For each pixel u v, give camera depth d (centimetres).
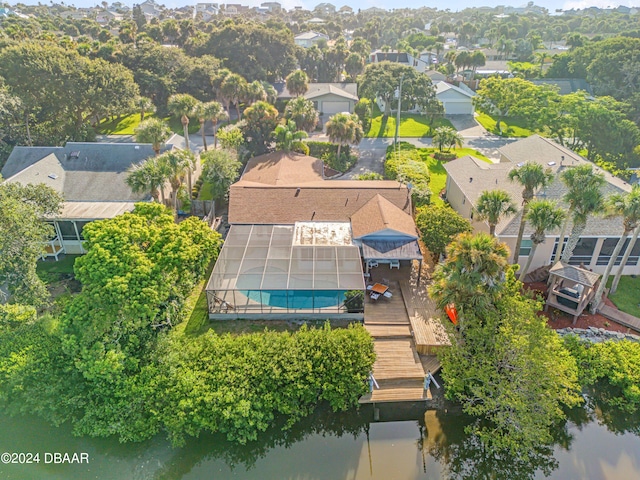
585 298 2933
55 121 6069
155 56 7688
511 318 2450
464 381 2402
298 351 2389
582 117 5747
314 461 2214
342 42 11838
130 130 6888
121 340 2420
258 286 2814
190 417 2217
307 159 4994
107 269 2338
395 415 2428
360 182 4259
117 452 2231
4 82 5422
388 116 7856
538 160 4338
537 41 14838
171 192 4434
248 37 8794
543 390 2255
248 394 2252
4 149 5109
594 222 3375
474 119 7944
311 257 3123
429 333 2772
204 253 2859
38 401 2238
